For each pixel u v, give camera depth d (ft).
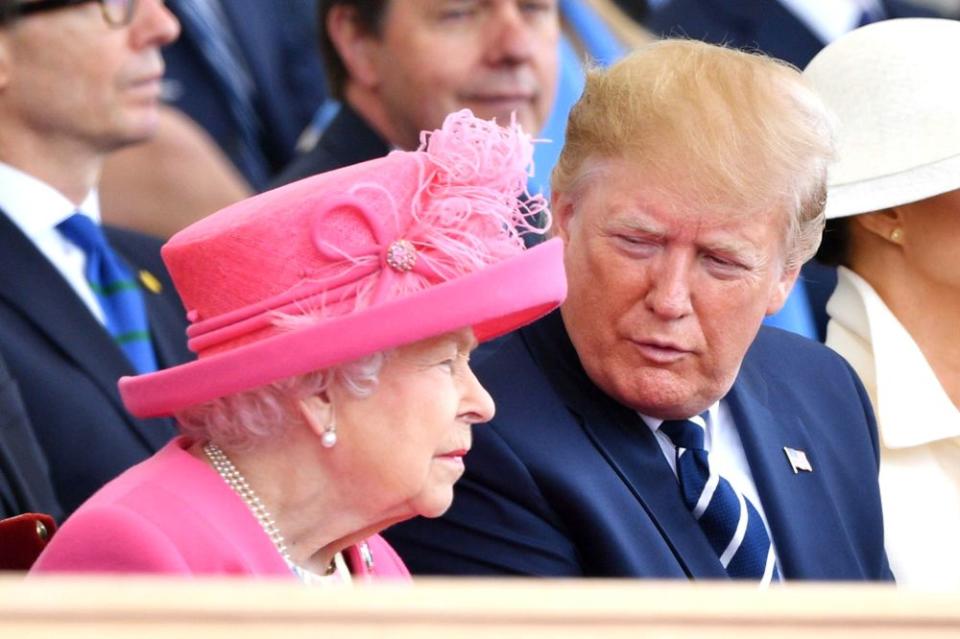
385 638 14.74
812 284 54.70
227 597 15.06
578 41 63.10
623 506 35.76
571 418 36.42
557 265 29.81
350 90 55.11
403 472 28.96
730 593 15.69
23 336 45.52
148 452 45.60
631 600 15.51
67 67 47.39
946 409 43.06
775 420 40.24
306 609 15.02
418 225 28.73
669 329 34.35
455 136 29.32
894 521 42.70
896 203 42.93
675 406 35.32
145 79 48.83
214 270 28.48
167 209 60.95
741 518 36.78
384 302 28.07
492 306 28.37
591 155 34.53
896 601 15.65
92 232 48.85
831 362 42.88
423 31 53.83
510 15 54.03
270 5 68.23
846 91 44.42
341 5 54.60
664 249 34.09
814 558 38.45
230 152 65.57
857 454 41.27
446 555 35.91
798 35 64.69
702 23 64.59
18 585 15.11
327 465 28.99
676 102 33.63
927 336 44.34
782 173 33.71
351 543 30.14
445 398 29.22
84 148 48.44
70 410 44.83
